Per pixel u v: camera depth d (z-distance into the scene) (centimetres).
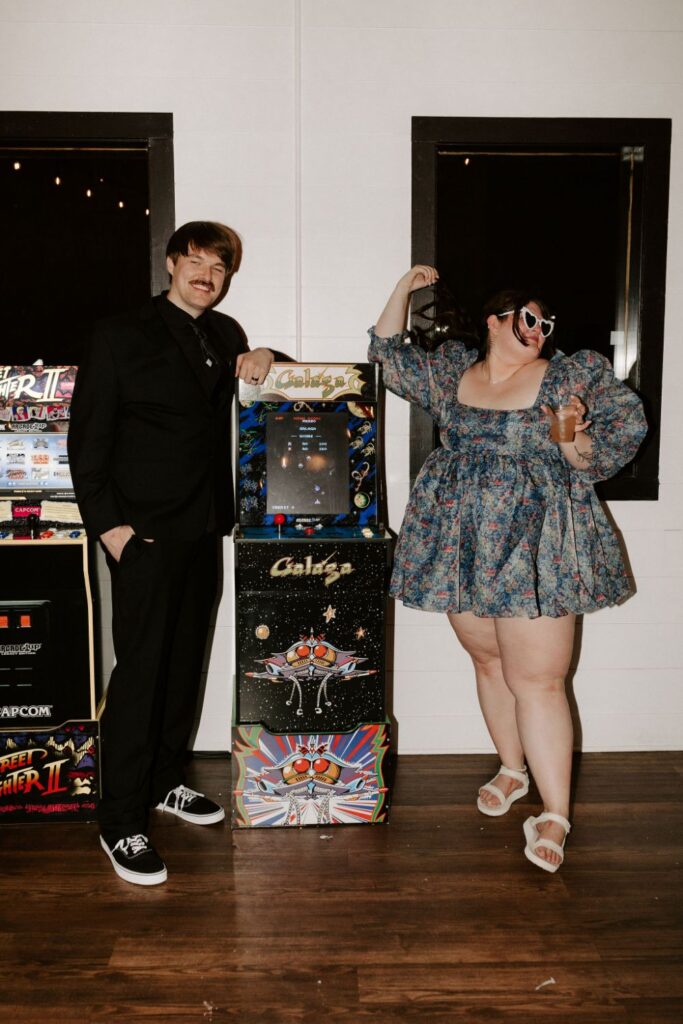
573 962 207
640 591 324
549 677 251
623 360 325
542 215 319
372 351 271
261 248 307
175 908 228
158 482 244
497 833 267
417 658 322
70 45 295
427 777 306
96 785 270
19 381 261
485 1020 189
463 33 302
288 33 298
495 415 245
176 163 302
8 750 266
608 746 329
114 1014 191
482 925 221
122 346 239
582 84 306
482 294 321
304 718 265
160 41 296
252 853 255
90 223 314
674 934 218
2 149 308
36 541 257
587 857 253
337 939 215
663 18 304
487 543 242
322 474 269
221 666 319
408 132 304
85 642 264
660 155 307
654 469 319
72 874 244
